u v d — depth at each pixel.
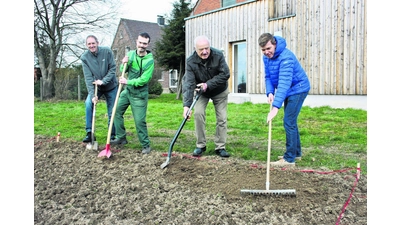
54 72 19.69
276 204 3.27
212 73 4.85
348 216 3.03
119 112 5.69
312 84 11.15
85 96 19.23
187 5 18.56
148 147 5.38
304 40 11.28
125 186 3.81
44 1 18.48
